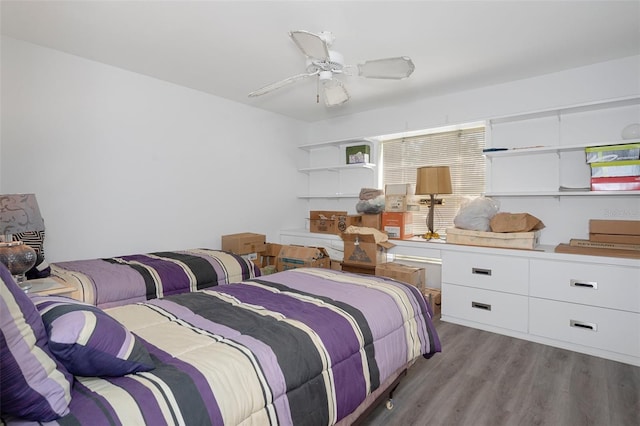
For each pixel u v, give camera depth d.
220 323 1.41
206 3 2.00
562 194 2.84
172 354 1.13
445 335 2.83
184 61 2.82
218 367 1.05
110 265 2.49
